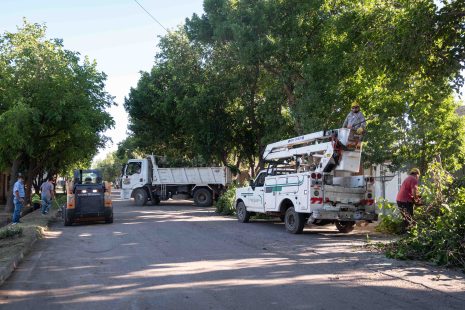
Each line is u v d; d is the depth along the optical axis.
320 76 18.67
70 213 17.23
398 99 16.19
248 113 29.14
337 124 18.95
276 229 15.16
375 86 16.94
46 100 23.69
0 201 38.00
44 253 10.91
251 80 27.44
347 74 17.22
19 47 24.34
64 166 37.84
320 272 8.08
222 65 27.77
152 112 33.69
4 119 22.11
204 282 7.43
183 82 31.30
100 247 11.62
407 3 12.03
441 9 10.62
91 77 26.02
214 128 30.47
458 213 9.20
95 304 6.34
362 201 13.68
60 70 24.30
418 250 9.38
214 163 34.25
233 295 6.59
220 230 14.84
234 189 22.17
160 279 7.71
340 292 6.68
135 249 11.08
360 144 13.38
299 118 20.62
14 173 25.95
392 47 11.43
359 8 15.23
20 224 16.41
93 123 25.66
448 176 11.32
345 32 16.31
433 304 6.05
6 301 6.63
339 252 10.23
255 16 21.20
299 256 9.77
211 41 29.30
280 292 6.72
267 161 16.62
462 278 7.55
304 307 5.96
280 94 23.77
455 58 10.74
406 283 7.21
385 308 5.89
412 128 16.48
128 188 30.97
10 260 9.12
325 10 19.33
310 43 20.53
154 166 30.66
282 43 20.58
